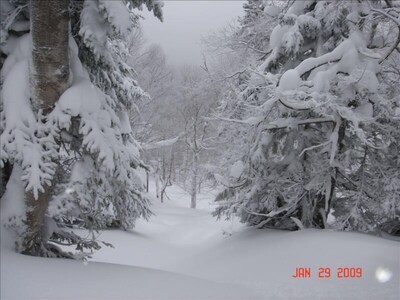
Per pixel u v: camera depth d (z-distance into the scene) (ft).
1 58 21.26
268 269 26.58
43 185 19.57
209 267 35.45
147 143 111.55
